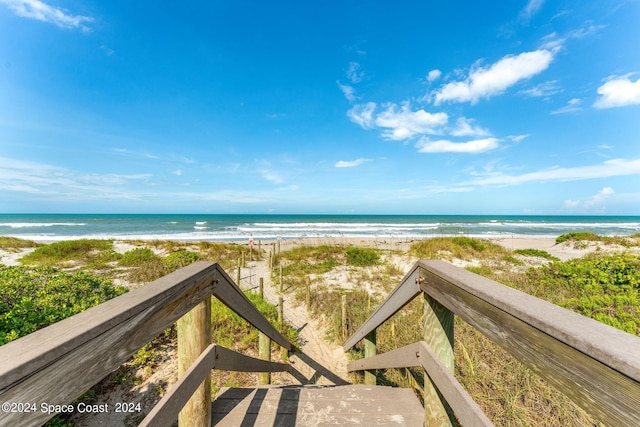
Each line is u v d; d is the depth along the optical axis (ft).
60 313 11.21
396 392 6.79
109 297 15.12
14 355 1.62
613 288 17.63
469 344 11.45
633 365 1.41
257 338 14.47
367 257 35.76
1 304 11.06
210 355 4.38
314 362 13.70
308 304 20.80
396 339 13.55
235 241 74.74
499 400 8.36
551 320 1.99
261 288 21.88
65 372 1.85
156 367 11.35
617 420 1.52
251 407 6.20
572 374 1.85
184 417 4.36
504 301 2.41
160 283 3.19
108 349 2.22
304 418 5.83
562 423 7.36
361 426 5.60
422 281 4.26
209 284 4.34
